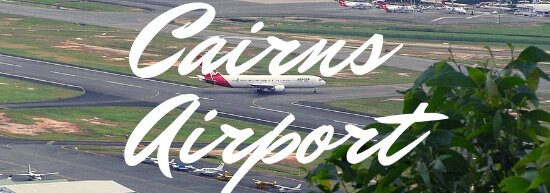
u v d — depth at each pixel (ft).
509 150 71.56
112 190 492.95
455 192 70.33
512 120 70.95
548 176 60.34
